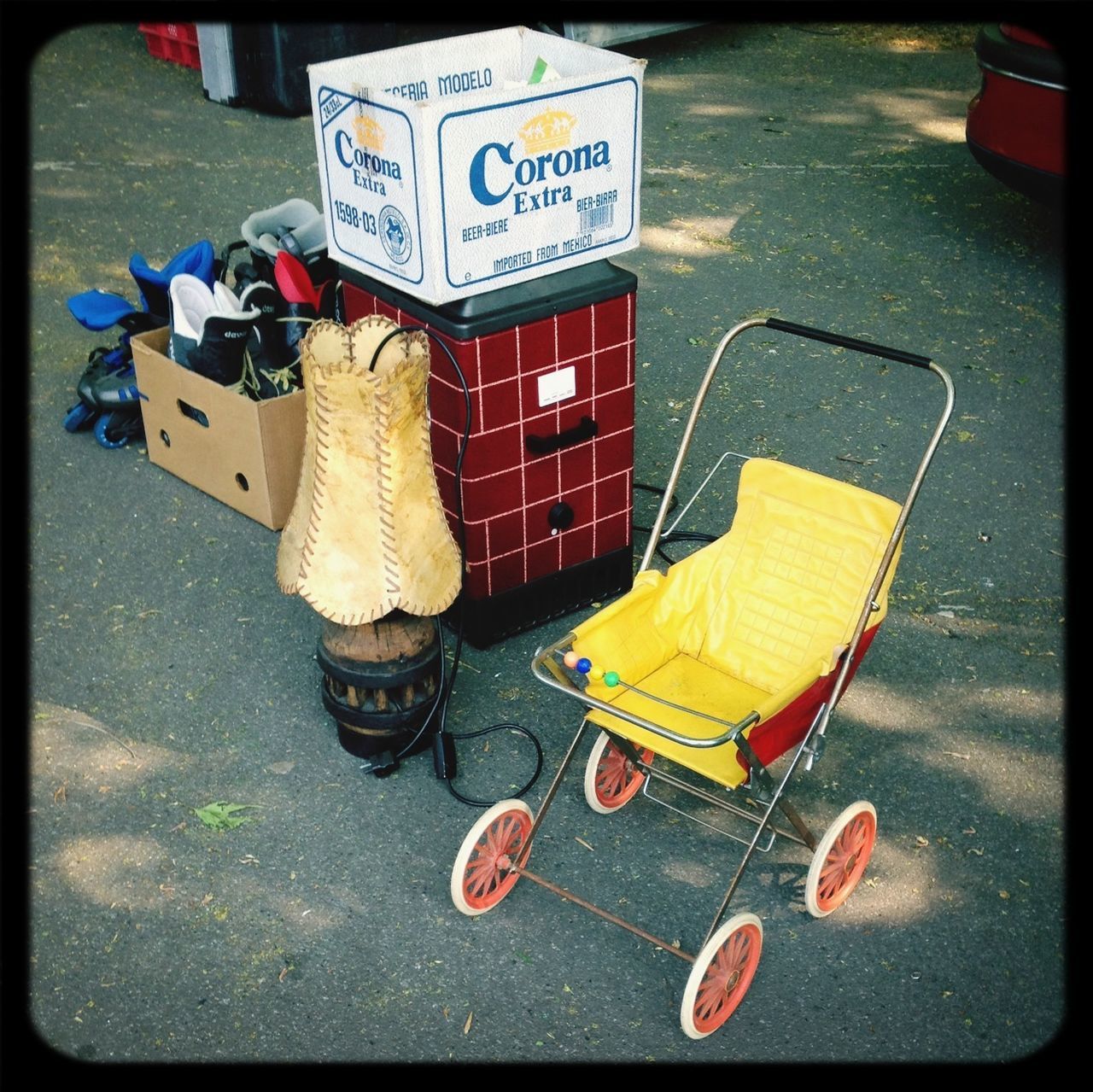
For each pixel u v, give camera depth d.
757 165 7.70
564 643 3.05
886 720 3.73
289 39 8.05
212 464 4.60
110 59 9.20
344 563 3.15
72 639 4.01
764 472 3.31
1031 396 5.33
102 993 2.89
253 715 3.74
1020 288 6.23
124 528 4.54
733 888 2.79
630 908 3.14
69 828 3.32
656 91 8.85
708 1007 2.81
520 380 3.62
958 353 5.66
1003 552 4.43
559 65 3.80
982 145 6.04
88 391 4.92
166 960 2.97
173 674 3.88
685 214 7.03
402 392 3.00
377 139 3.34
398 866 3.24
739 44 9.80
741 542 3.38
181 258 4.71
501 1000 2.90
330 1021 2.84
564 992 2.92
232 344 4.40
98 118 8.20
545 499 3.88
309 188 7.31
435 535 3.24
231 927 3.06
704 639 3.38
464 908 3.06
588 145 3.51
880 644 4.02
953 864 3.26
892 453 4.96
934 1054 2.77
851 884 3.16
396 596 3.17
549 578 4.04
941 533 4.52
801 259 6.54
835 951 3.02
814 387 5.41
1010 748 3.63
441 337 3.53
